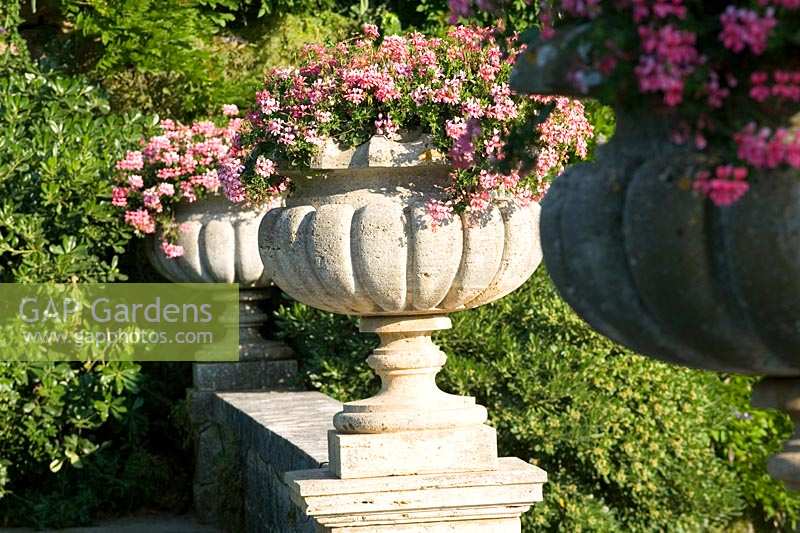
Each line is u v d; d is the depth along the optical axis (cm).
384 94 545
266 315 1016
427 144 542
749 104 302
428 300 550
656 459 873
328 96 561
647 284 316
